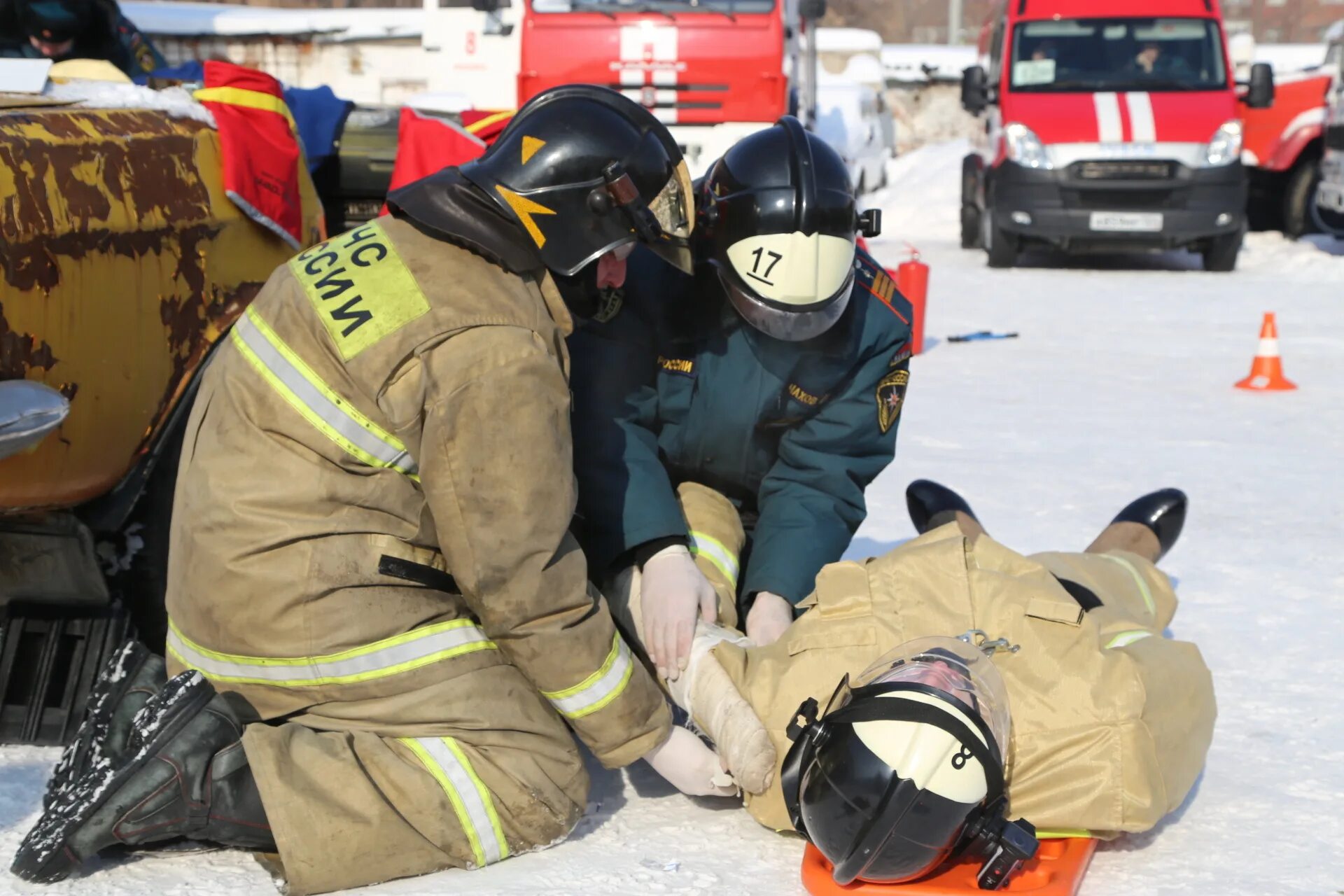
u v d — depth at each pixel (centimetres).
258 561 300
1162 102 1603
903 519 610
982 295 1434
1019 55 1667
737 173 344
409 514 307
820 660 319
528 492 290
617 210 310
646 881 301
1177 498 456
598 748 311
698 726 331
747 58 1230
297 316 304
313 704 309
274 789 288
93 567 367
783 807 314
